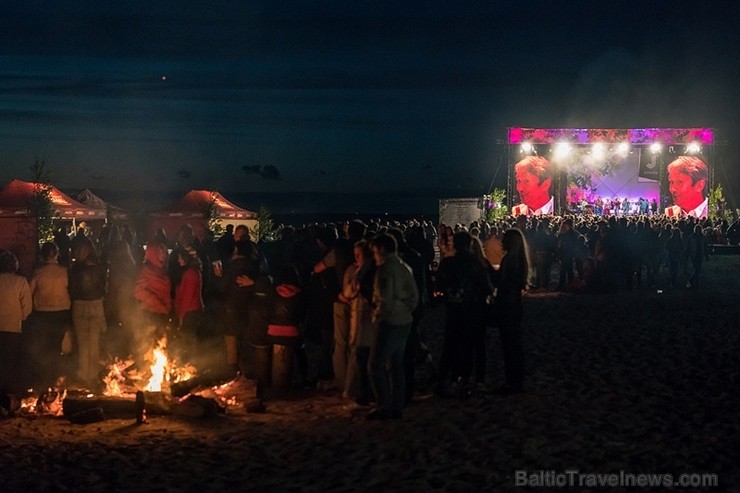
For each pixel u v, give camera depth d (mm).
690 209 45250
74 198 32750
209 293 14617
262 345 11578
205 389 11117
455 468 7836
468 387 10984
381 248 9805
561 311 20016
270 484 7484
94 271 12031
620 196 45938
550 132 45469
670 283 27641
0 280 11172
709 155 45000
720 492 7105
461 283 10898
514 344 11078
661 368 12672
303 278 13586
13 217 23406
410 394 10648
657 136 44875
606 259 24219
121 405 10109
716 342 15078
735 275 30875
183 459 8312
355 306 10406
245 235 12328
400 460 8156
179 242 12641
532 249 25344
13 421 9953
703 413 9812
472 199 45750
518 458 8141
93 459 8312
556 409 10148
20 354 11359
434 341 15500
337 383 11273
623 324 17609
